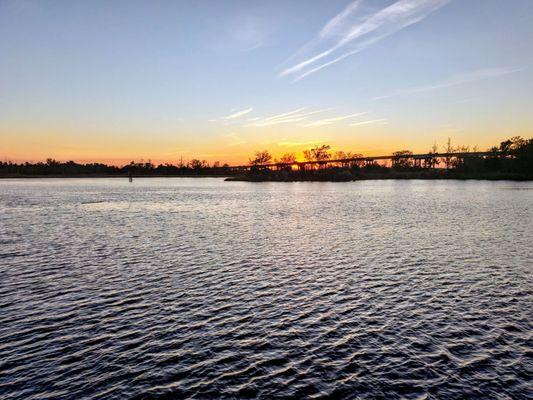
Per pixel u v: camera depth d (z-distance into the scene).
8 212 67.31
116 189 156.12
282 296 21.98
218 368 14.29
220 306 20.45
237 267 28.41
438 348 15.73
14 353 15.30
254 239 40.16
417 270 27.39
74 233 44.28
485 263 29.28
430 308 20.05
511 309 19.84
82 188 164.12
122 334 17.06
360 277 25.72
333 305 20.56
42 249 34.94
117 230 46.72
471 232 43.56
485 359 14.83
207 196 111.50
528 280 24.84
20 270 27.42
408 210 67.62
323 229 46.84
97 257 31.67
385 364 14.52
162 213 66.56
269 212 67.25
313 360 14.84
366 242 38.06
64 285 23.91
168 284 24.19
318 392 12.77
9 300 21.17
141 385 13.18
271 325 18.03
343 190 139.00
